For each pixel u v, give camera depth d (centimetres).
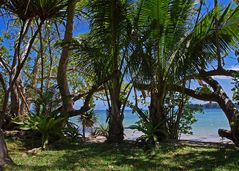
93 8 1184
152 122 1203
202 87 1285
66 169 786
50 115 1272
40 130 1200
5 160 802
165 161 900
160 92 1208
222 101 1221
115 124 1248
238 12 1108
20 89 1500
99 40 1193
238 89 1076
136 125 1217
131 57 1186
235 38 1141
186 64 1149
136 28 1179
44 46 1847
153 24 1162
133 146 1153
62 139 1195
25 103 1498
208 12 1135
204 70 1222
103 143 1231
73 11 1240
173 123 1274
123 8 1182
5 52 1636
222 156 948
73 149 1091
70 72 1812
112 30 1174
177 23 1167
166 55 1177
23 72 1911
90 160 902
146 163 872
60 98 1402
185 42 1159
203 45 1149
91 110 1673
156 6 1142
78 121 1661
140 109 1268
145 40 1169
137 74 1210
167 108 1263
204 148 1107
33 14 877
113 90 1244
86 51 1176
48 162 871
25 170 757
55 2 855
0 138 812
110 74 1236
